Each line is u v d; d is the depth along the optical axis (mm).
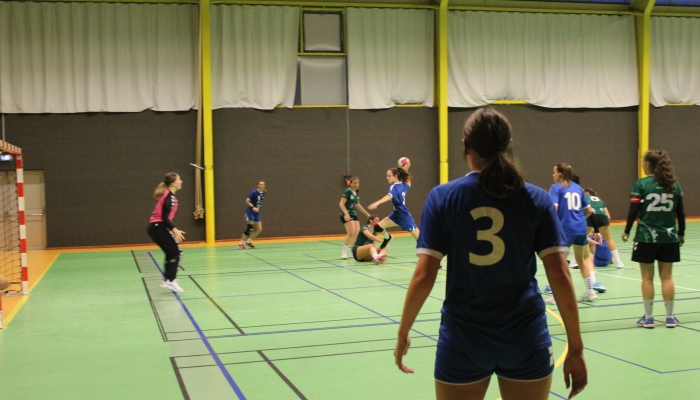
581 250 8461
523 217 2416
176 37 18984
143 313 8203
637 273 11156
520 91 21078
